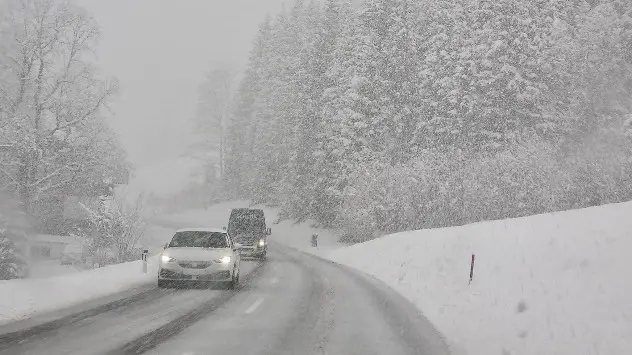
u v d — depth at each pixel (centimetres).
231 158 7881
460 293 1451
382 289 1719
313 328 1016
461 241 2072
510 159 3103
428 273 1884
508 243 1728
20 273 1936
